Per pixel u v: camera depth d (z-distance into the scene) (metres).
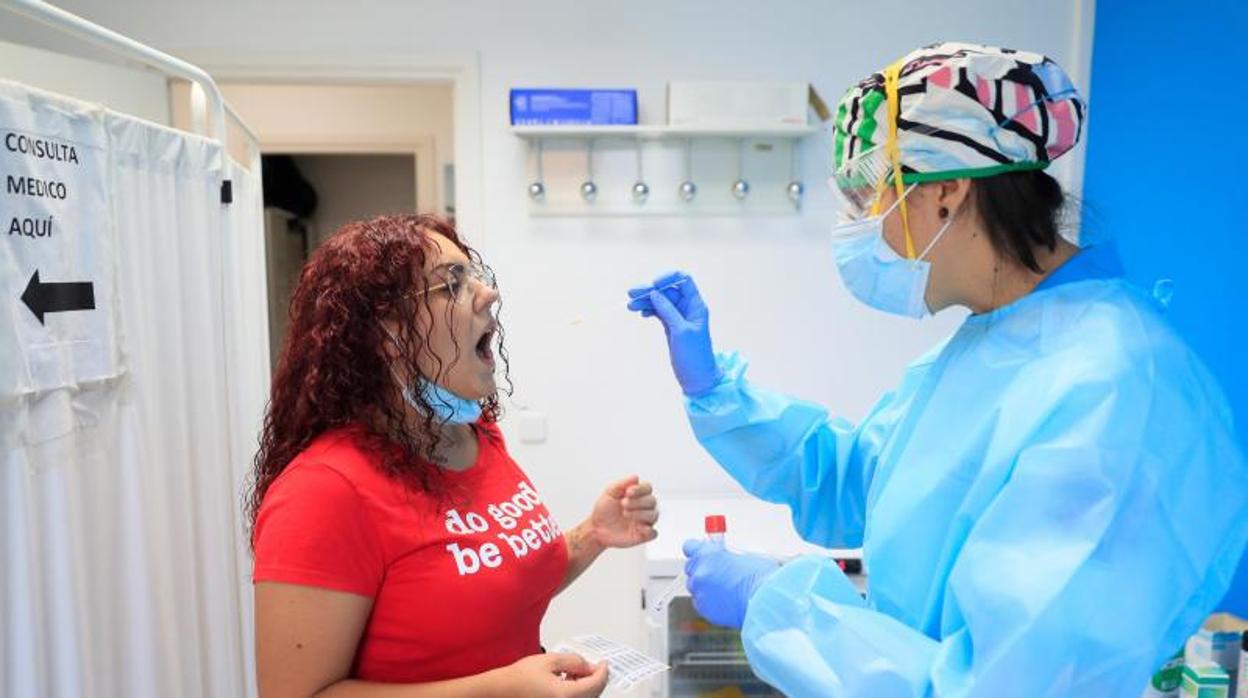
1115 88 1.96
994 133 0.81
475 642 0.94
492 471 1.09
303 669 0.83
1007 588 0.69
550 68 2.11
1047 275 0.87
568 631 2.32
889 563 0.91
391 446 0.94
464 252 1.03
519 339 2.20
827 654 0.84
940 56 0.84
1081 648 0.66
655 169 2.14
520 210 2.16
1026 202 0.83
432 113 3.22
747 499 2.20
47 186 0.92
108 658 1.10
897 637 0.81
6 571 0.87
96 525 1.06
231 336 1.50
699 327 1.26
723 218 2.17
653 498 1.25
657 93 2.12
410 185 4.05
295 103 3.19
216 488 1.40
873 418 1.22
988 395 0.86
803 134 2.08
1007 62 0.81
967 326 0.97
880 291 0.95
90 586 1.05
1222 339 1.58
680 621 1.83
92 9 2.04
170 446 1.26
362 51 2.09
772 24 2.11
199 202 1.35
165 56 1.28
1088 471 0.70
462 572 0.93
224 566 1.43
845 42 2.12
